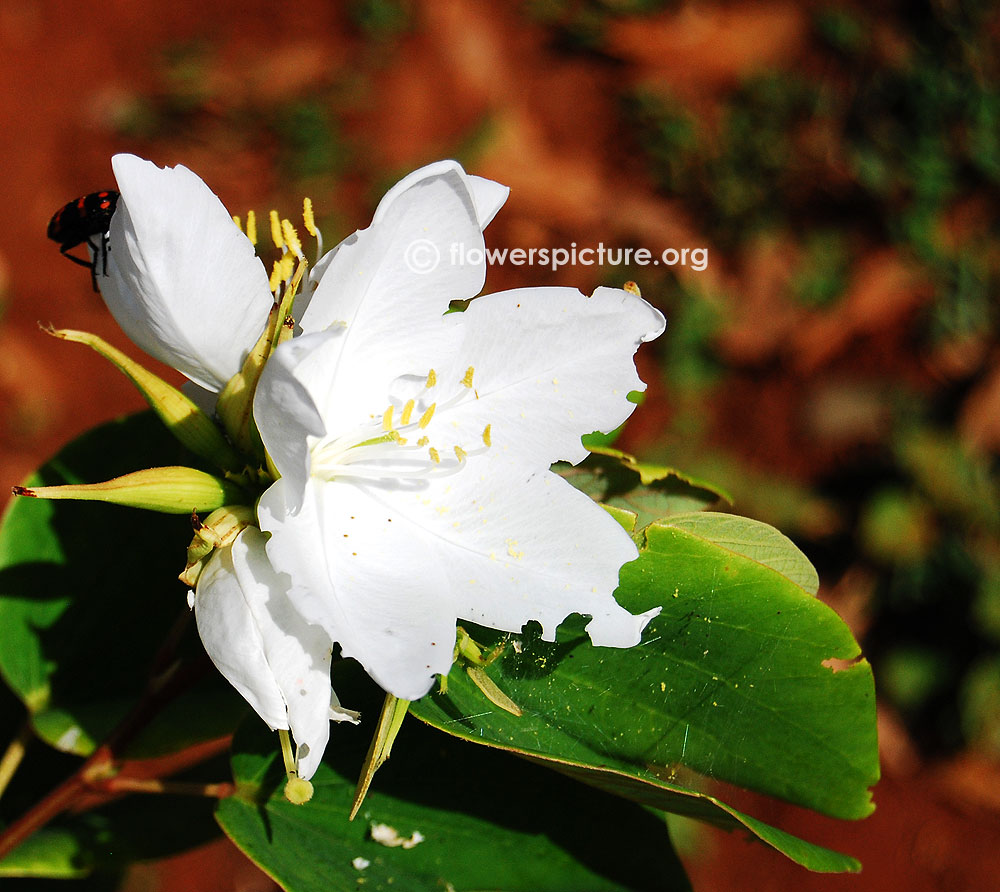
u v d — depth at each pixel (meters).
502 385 0.31
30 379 0.89
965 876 0.75
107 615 0.36
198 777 0.39
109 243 0.30
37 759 0.39
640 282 0.95
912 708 0.80
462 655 0.30
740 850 0.76
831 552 0.85
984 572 0.82
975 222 0.99
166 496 0.29
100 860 0.37
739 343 0.94
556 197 1.01
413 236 0.30
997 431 0.89
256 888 0.69
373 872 0.32
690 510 0.35
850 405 0.91
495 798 0.33
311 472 0.30
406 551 0.30
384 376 0.31
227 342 0.30
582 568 0.30
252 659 0.28
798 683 0.30
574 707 0.31
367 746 0.32
